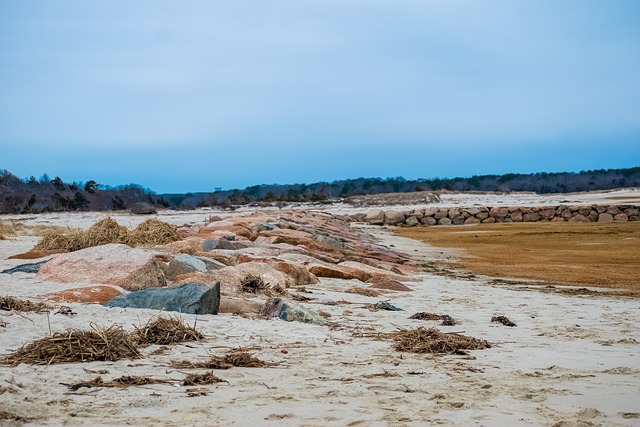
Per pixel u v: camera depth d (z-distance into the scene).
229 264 16.14
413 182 129.75
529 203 60.22
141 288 12.16
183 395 5.61
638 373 6.78
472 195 72.31
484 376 6.63
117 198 77.94
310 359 7.41
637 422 4.98
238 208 65.31
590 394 5.85
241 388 5.91
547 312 12.34
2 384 5.67
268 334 8.93
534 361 7.50
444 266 23.30
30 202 66.50
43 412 4.99
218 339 8.39
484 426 4.85
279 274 14.35
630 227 43.50
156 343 7.94
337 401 5.53
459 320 11.11
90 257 13.04
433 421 4.96
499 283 18.06
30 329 7.99
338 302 12.85
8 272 14.11
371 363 7.25
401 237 40.38
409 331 8.94
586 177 142.62
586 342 9.05
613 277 19.59
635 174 139.62
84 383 5.80
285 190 130.00
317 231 32.62
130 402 5.34
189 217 48.50
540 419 5.04
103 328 7.62
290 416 5.03
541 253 28.30
